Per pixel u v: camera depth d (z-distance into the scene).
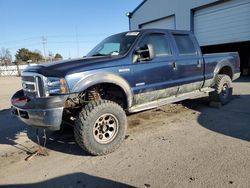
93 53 5.16
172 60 5.20
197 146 4.11
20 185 3.24
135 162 3.67
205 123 5.32
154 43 4.98
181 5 16.52
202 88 6.23
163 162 3.60
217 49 17.20
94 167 3.61
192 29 16.20
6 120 6.74
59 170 3.58
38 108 3.66
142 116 6.03
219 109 6.46
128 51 4.53
